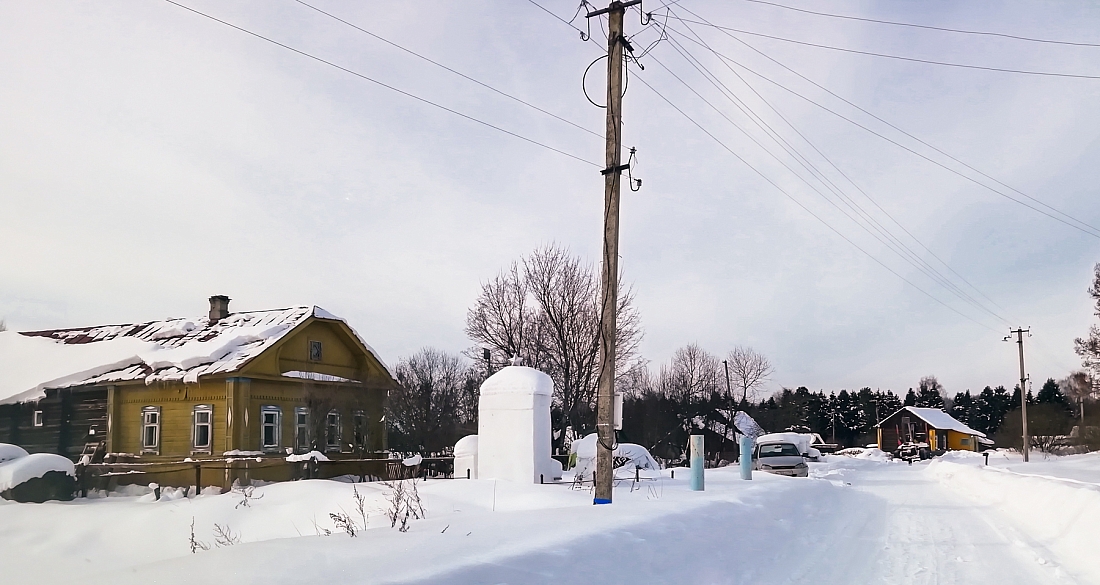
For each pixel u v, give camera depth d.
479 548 7.82
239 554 7.56
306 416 30.72
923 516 17.11
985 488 24.09
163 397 29.19
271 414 29.20
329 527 16.14
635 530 9.55
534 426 20.44
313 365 31.91
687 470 29.86
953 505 20.08
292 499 19.11
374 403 34.12
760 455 36.25
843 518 16.59
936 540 13.08
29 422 31.64
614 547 8.64
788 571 10.02
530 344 48.62
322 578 6.39
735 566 9.88
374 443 33.81
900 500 21.97
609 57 15.35
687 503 13.17
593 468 22.19
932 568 10.35
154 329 35.25
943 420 95.50
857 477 38.78
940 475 36.28
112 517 19.67
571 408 47.25
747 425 73.94
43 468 23.61
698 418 68.00
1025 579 9.58
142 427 29.41
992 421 131.50
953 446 94.69
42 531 19.09
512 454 20.45
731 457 66.56
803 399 127.50
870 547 12.27
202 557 7.51
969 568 10.35
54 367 31.66
